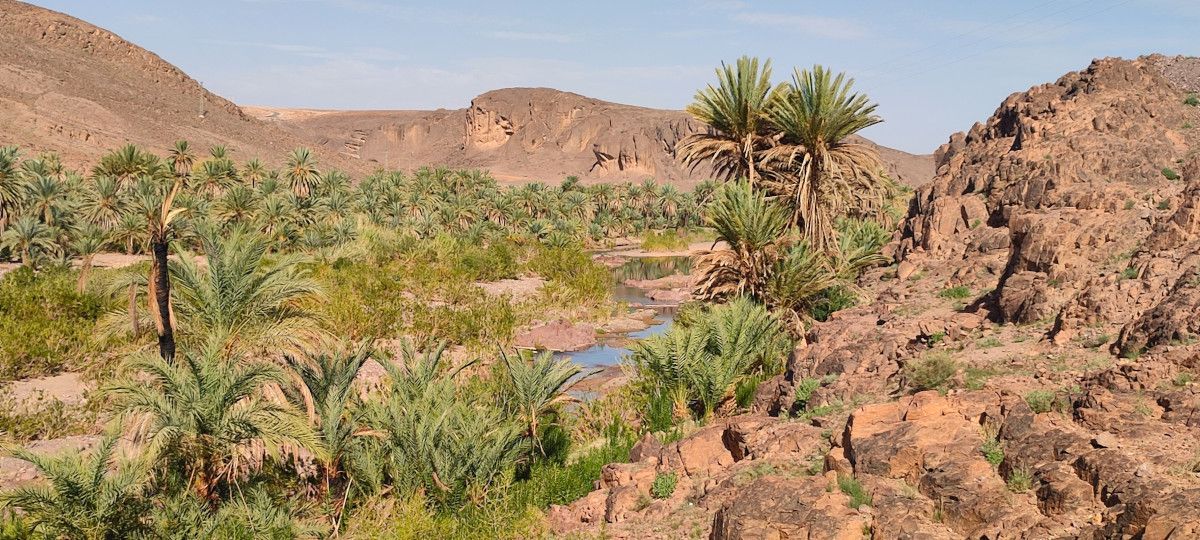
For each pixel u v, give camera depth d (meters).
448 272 44.56
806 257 23.56
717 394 17.84
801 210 25.50
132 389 11.67
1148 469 8.79
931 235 25.84
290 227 56.81
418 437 13.55
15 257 49.00
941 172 31.17
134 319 13.87
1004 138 29.02
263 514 11.85
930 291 22.03
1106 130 24.88
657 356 18.61
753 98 26.30
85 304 26.39
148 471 11.51
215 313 14.29
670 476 12.80
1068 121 26.11
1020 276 17.52
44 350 22.22
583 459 15.66
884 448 10.86
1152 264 14.59
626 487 12.84
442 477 13.62
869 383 14.15
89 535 10.51
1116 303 14.21
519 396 16.55
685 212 123.69
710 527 11.13
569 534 12.16
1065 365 12.80
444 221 81.56
